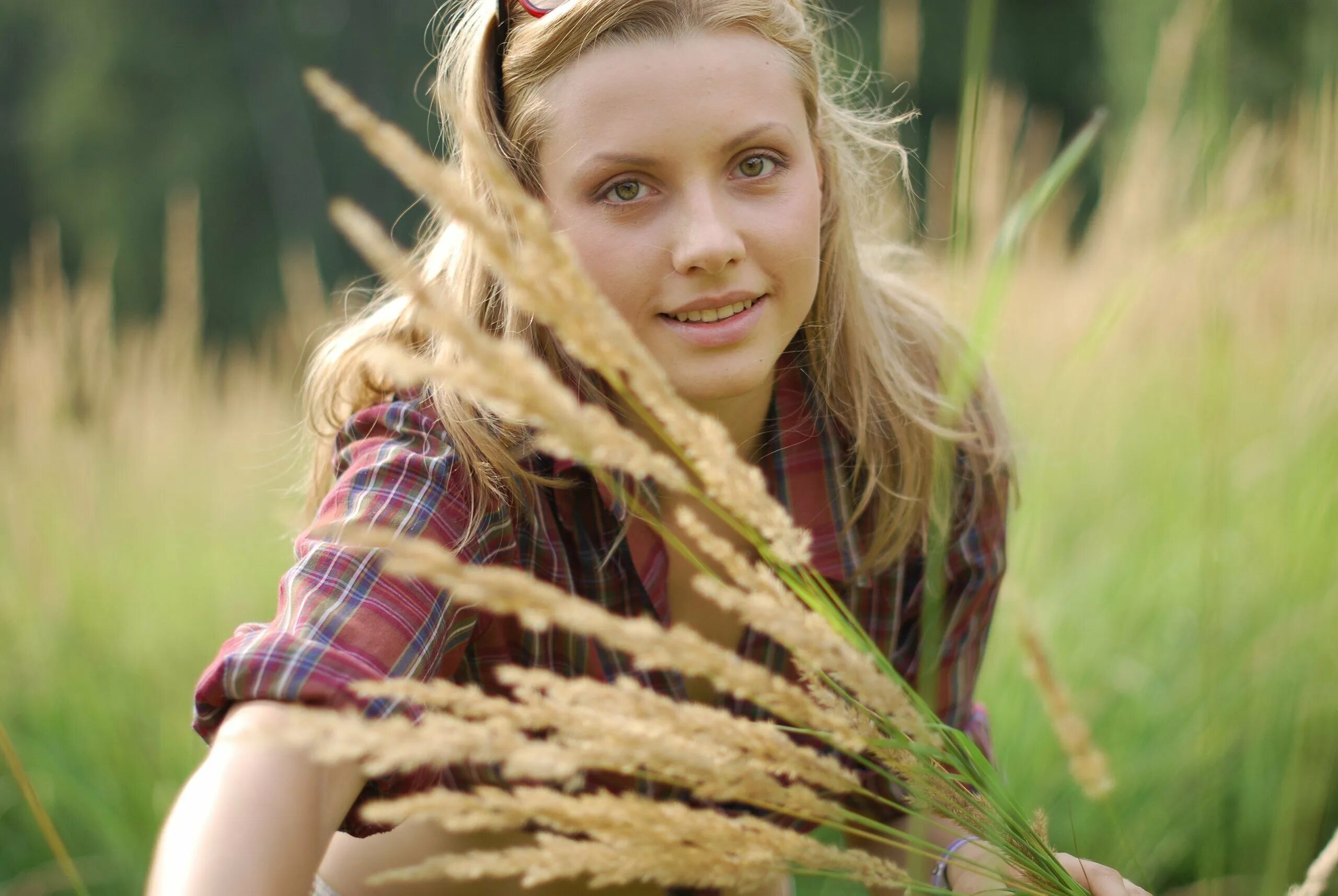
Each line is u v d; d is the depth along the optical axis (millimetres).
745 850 564
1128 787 1780
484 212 488
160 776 2221
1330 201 1151
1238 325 1935
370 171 16516
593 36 957
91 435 3051
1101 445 2512
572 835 1101
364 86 16719
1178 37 1985
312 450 1230
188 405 3463
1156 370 2525
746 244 947
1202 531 2072
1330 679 1501
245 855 685
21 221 18312
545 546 1082
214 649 2668
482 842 1171
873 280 1291
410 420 1043
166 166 16375
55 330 2953
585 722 542
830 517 1201
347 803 777
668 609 1139
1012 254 749
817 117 1062
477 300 1113
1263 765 1479
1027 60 12930
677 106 926
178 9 16875
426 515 960
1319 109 1427
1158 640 2062
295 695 768
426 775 831
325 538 921
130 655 2611
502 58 1073
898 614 1252
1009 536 1999
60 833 2168
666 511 1171
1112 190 2807
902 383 1216
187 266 3234
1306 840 1322
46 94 17500
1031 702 1859
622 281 948
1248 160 2211
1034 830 734
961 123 769
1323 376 1839
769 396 1197
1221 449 1121
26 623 2588
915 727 582
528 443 1047
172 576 2984
